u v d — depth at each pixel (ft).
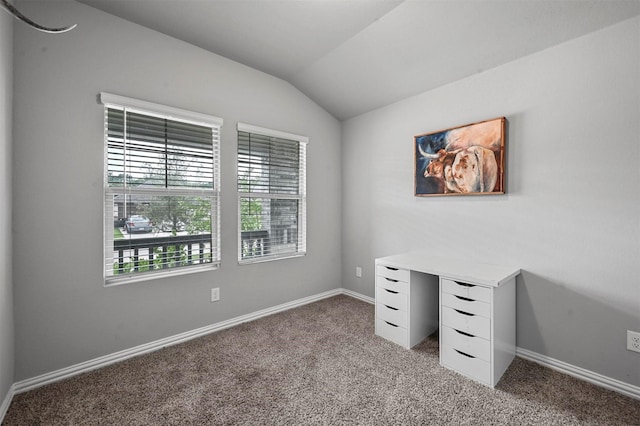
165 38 7.34
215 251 8.33
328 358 6.81
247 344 7.49
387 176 9.91
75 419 4.91
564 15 5.61
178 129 7.61
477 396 5.47
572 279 6.09
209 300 8.16
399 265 7.37
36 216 5.77
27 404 5.26
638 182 5.33
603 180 5.68
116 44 6.63
